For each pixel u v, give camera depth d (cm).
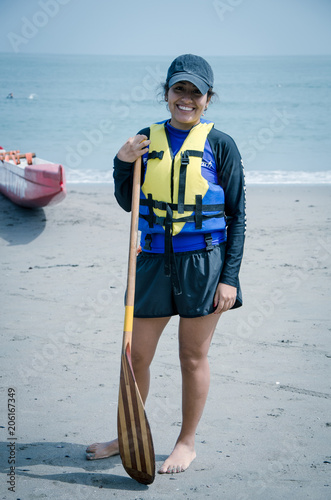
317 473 258
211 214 248
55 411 321
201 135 248
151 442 234
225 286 249
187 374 259
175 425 306
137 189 246
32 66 8706
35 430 299
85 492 242
